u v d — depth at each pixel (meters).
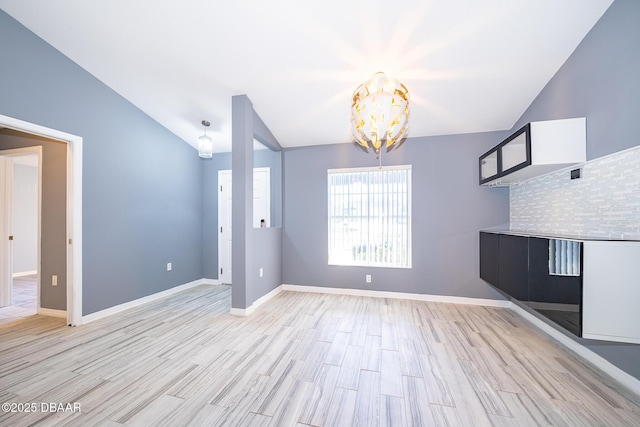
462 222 3.63
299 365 2.09
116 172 3.29
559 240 1.89
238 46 2.45
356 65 2.59
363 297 3.89
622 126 1.80
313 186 4.20
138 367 2.05
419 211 3.77
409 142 3.81
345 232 4.10
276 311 3.30
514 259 2.50
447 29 2.12
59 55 2.69
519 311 3.20
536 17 1.99
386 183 3.93
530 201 3.00
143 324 2.89
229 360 2.15
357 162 4.02
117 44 2.55
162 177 3.99
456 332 2.69
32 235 5.89
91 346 2.39
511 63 2.44
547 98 2.66
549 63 2.42
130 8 2.14
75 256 2.86
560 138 2.19
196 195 4.72
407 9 1.98
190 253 4.57
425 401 1.68
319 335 2.62
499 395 1.74
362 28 2.17
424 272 3.75
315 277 4.18
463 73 2.58
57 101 2.68
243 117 3.16
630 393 1.75
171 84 3.08
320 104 3.26
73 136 2.82
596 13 1.94
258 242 3.53
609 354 1.95
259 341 2.49
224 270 4.76
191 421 1.51
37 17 2.32
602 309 1.62
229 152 4.75
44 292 3.19
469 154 3.62
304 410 1.61
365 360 2.16
